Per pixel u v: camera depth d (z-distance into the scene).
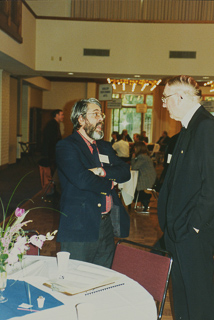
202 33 9.78
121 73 9.98
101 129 2.43
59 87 16.52
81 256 2.30
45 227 5.13
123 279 1.75
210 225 2.05
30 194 7.50
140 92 17.12
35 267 1.81
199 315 2.12
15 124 12.66
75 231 2.26
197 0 11.35
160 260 2.02
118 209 2.58
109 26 9.84
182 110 2.14
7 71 10.71
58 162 2.33
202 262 2.11
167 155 3.08
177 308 2.21
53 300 1.51
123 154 9.34
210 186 1.96
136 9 11.55
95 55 9.95
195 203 2.04
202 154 1.99
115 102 13.18
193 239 2.07
